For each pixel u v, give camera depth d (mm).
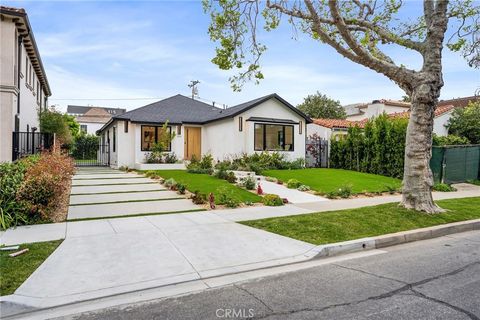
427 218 7797
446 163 15242
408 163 8633
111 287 4035
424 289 4086
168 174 15109
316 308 3566
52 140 15438
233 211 8742
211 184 12688
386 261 5285
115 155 19562
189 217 7953
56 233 6352
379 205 9117
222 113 21141
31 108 16922
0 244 5570
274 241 6043
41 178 7383
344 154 20141
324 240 6109
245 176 13859
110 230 6633
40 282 4090
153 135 19500
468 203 10133
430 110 8375
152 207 9039
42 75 19062
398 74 8367
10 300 3568
